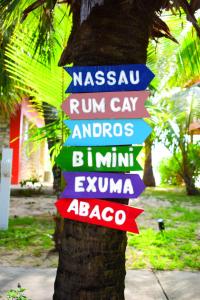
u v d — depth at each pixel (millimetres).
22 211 10727
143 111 2490
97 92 2541
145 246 6902
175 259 6102
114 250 2531
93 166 2521
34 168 23609
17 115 17469
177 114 11977
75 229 2539
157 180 24406
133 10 2568
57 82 3898
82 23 2576
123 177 2479
